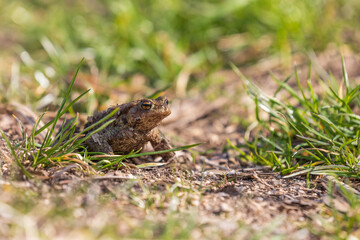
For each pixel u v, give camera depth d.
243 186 5.86
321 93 9.72
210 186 5.80
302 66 11.39
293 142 7.61
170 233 4.16
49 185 5.09
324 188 5.81
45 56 12.70
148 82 11.89
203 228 4.43
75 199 4.78
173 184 5.66
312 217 4.89
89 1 16.69
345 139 6.61
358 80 9.99
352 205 4.93
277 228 4.58
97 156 6.03
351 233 4.51
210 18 12.96
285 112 7.86
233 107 10.49
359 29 12.75
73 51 12.59
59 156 5.64
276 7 12.55
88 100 9.57
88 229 4.12
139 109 6.39
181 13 13.29
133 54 12.39
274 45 12.30
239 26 13.11
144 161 7.07
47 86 10.20
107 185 5.29
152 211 4.79
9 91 9.76
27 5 16.97
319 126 7.08
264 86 11.01
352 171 5.95
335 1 13.65
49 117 8.77
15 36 14.92
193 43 13.05
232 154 8.06
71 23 14.20
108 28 13.43
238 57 12.68
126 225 4.34
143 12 13.56
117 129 6.48
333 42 11.99
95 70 11.77
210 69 12.36
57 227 4.11
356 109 8.55
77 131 6.72
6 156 5.49
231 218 4.76
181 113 10.35
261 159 7.18
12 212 4.17
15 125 7.79
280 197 5.51
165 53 12.32
